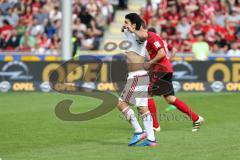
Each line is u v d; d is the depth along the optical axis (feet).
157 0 218.59
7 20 215.92
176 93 166.20
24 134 97.81
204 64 170.40
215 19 208.33
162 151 81.00
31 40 208.95
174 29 204.54
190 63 170.71
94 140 91.81
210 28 203.21
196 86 170.40
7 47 208.85
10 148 85.10
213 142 87.97
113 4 229.86
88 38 207.10
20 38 209.56
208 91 170.60
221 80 170.30
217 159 74.90
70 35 175.01
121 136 95.55
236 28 207.41
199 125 99.71
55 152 81.41
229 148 82.64
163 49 94.63
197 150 81.35
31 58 183.11
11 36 209.36
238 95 157.17
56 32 211.20
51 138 93.81
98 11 215.51
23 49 207.62
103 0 219.00
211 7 212.23
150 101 98.73
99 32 209.36
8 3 221.46
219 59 179.93
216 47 197.36
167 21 206.90
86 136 95.76
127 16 84.64
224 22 207.92
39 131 100.73
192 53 182.39
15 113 123.24
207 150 81.25
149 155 78.02
